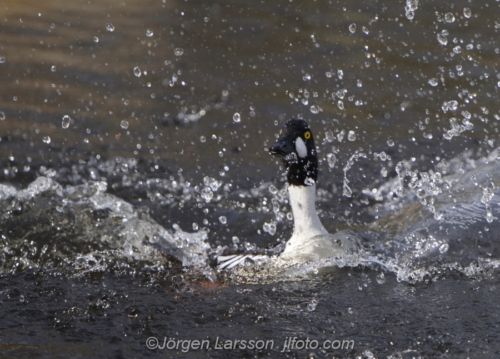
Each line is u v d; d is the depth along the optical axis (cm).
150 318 730
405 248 919
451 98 1575
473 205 1010
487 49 1803
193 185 1223
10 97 1560
